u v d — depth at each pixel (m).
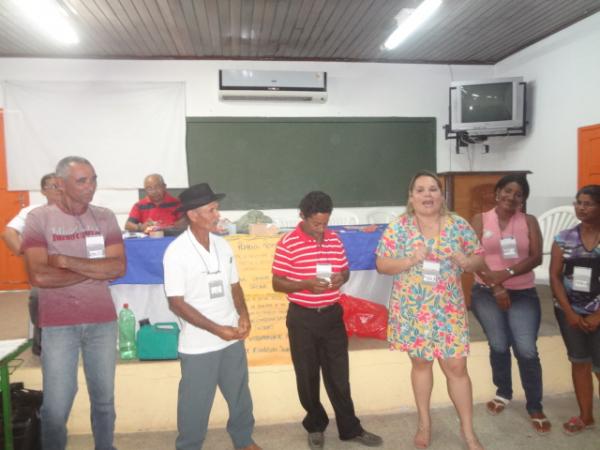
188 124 6.04
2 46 5.39
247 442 2.20
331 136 6.31
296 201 6.29
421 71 6.48
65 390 1.92
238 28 4.96
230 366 2.06
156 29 4.95
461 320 2.14
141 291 3.12
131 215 4.41
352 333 3.14
